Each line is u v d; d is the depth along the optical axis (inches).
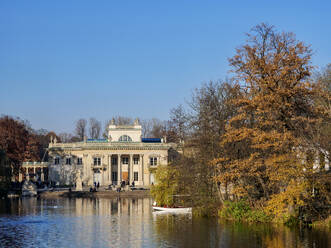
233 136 2095.2
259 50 2033.7
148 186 5767.7
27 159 5846.5
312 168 1967.3
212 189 2529.5
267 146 1985.7
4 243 1840.6
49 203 3666.3
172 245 1761.8
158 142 6314.0
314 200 2092.8
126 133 6161.4
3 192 4429.1
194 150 2578.7
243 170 2140.7
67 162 6058.1
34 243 1838.1
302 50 1927.9
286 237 1815.9
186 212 2755.9
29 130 6638.8
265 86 1950.1
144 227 2202.3
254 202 2288.4
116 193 4719.5
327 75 3090.6
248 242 1763.0
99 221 2452.0
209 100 2556.6
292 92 1920.5
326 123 2043.6
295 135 2011.6
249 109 2068.2
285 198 1939.0
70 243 1829.5
